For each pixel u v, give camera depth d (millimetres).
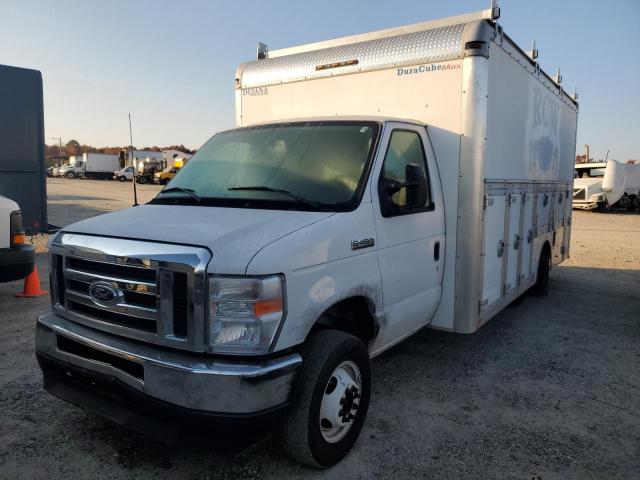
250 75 5867
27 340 5539
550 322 6770
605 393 4621
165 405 2828
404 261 4059
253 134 4484
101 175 61656
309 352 3178
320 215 3393
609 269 10648
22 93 10320
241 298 2787
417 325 4508
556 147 7523
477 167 4496
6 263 6000
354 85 5074
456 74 4508
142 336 3000
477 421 4055
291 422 3104
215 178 4098
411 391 4582
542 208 6910
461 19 4863
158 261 2895
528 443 3742
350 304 3742
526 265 6332
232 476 3258
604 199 24094
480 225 4586
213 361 2818
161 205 3842
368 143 3932
